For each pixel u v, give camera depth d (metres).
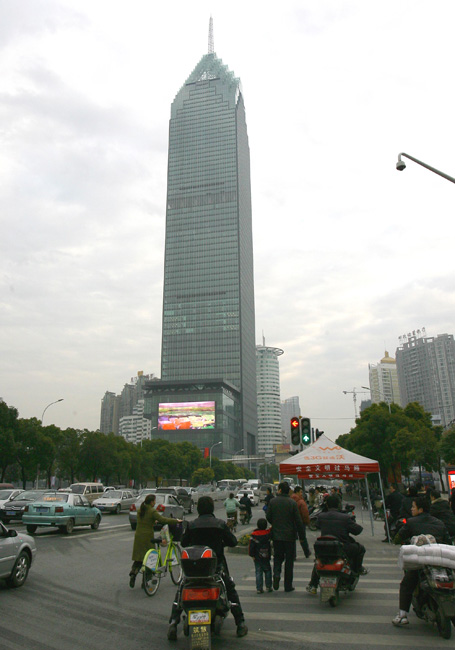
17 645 5.91
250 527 23.50
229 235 175.88
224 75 194.62
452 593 6.16
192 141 189.25
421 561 6.32
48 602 7.99
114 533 19.77
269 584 8.95
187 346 169.50
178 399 153.88
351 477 19.59
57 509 18.77
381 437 46.06
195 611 5.56
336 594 7.71
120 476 67.06
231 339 167.12
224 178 181.75
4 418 45.84
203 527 6.44
